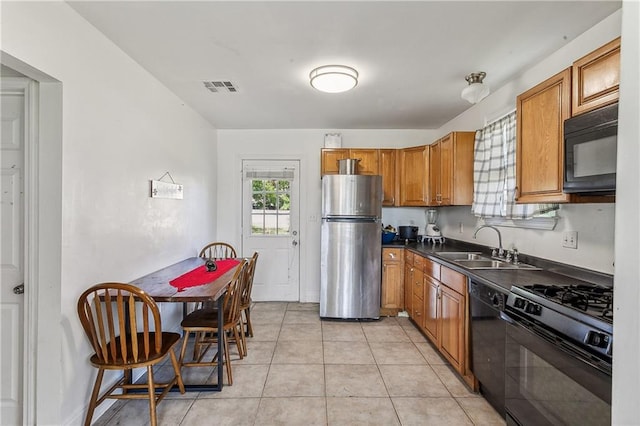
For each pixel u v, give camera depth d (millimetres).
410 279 3559
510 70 2469
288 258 4480
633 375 679
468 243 3443
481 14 1771
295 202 4465
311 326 3488
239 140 4438
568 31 1926
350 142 4395
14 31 1426
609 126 1305
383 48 2156
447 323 2525
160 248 2840
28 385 1720
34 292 1700
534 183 1894
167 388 2033
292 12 1773
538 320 1440
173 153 3068
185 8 1741
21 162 1739
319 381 2367
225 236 4461
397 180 4043
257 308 4133
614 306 727
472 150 3131
